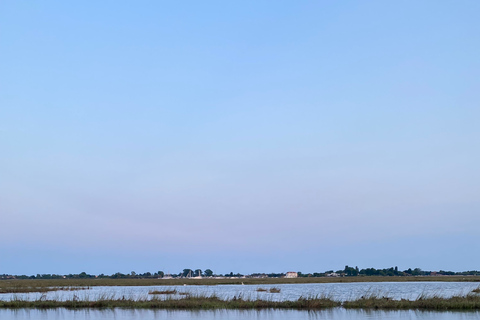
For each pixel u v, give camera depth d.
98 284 135.75
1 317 43.00
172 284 138.00
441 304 44.72
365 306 46.75
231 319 39.62
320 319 38.88
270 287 107.12
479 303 44.09
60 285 124.75
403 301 47.78
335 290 87.69
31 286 111.94
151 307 49.62
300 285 120.06
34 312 46.91
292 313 43.41
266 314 42.84
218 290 91.31
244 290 89.69
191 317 41.16
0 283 135.50
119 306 50.56
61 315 44.12
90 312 46.22
